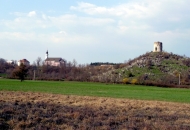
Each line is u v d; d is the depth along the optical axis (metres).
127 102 39.31
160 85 98.88
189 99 49.62
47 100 36.34
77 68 140.88
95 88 73.12
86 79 113.25
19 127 18.36
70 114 23.11
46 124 19.56
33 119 20.33
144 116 25.11
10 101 30.41
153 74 119.56
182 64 137.38
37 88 62.28
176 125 21.47
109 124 20.66
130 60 147.88
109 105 33.56
